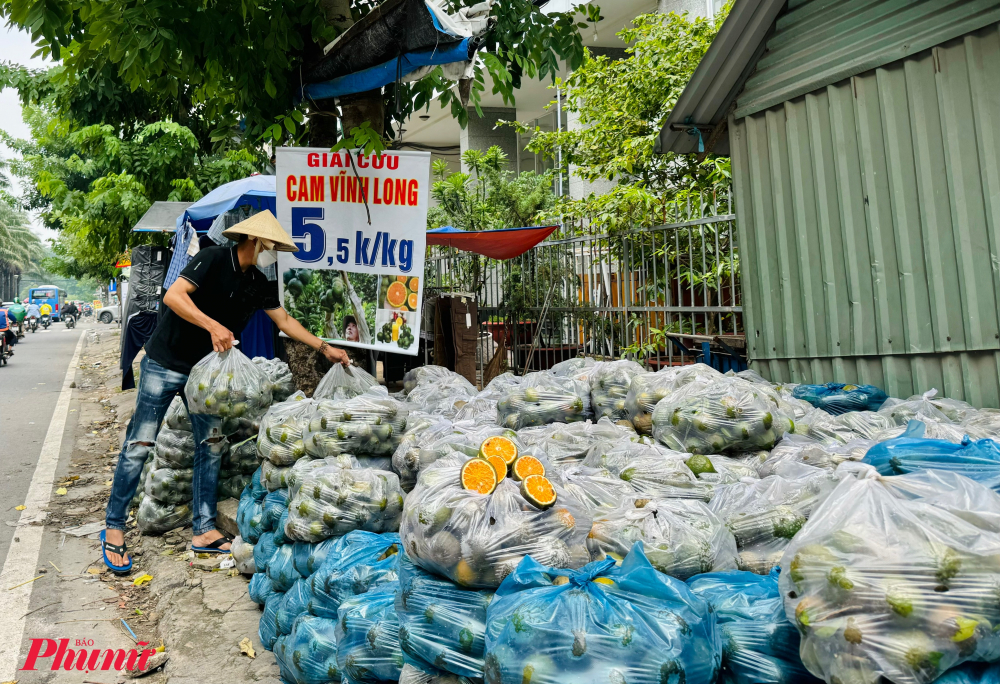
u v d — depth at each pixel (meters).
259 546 3.91
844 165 4.45
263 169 11.81
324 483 3.30
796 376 4.88
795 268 4.84
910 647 1.61
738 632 2.00
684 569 2.25
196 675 3.27
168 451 5.15
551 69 5.40
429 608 2.28
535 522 2.31
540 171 17.28
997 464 2.42
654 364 7.21
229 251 4.50
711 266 6.50
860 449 2.98
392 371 9.70
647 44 9.57
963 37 3.79
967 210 3.83
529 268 8.93
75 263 29.92
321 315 5.71
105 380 15.44
